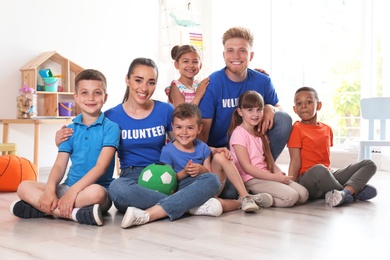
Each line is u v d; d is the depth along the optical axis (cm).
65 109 356
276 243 152
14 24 347
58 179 196
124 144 211
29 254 141
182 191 187
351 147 421
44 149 368
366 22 433
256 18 504
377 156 400
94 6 396
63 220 188
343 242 154
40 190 192
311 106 245
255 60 505
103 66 404
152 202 188
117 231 169
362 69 436
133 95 209
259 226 176
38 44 361
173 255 139
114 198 191
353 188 227
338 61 465
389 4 411
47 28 366
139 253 141
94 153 201
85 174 199
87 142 201
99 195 184
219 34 486
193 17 469
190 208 189
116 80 414
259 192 221
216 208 191
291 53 491
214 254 140
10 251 144
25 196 191
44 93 345
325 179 226
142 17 434
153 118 214
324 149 243
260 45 504
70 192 185
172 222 183
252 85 244
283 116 239
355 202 230
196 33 470
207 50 481
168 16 449
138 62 209
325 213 202
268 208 213
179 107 208
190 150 212
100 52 402
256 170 221
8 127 340
